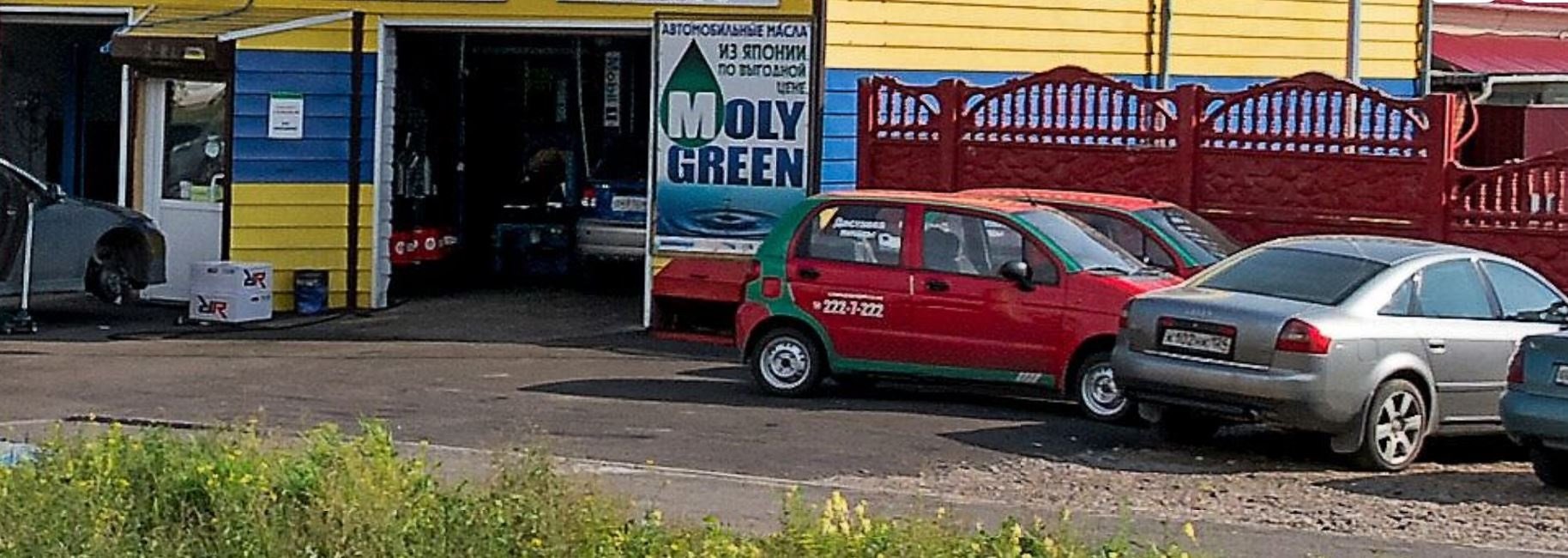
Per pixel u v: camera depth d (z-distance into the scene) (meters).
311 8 21.16
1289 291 13.16
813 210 15.66
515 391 15.89
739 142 19.38
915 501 10.17
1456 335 13.20
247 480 8.51
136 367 17.06
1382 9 25.06
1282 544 10.19
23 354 17.84
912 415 14.78
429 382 16.41
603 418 14.49
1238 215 18.64
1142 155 19.00
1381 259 13.31
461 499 8.42
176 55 20.39
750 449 13.21
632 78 23.42
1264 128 18.59
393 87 21.39
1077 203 16.36
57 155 23.75
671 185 19.53
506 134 23.80
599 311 21.39
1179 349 13.06
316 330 19.89
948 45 20.73
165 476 8.65
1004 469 12.64
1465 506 11.75
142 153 21.95
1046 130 19.36
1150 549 8.36
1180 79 22.92
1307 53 24.25
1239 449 13.61
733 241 19.39
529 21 20.75
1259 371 12.67
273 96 21.03
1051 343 14.57
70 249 19.67
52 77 23.66
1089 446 13.53
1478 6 34.22
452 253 23.22
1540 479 12.46
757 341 15.79
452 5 20.94
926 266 15.10
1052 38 21.64
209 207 21.77
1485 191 17.53
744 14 20.02
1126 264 14.88
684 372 17.20
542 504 8.27
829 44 19.67
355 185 21.11
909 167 19.81
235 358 17.78
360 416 14.38
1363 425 12.80
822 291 15.42
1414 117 17.83
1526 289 13.80
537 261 23.89
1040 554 7.90
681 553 7.89
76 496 8.32
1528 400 12.26
